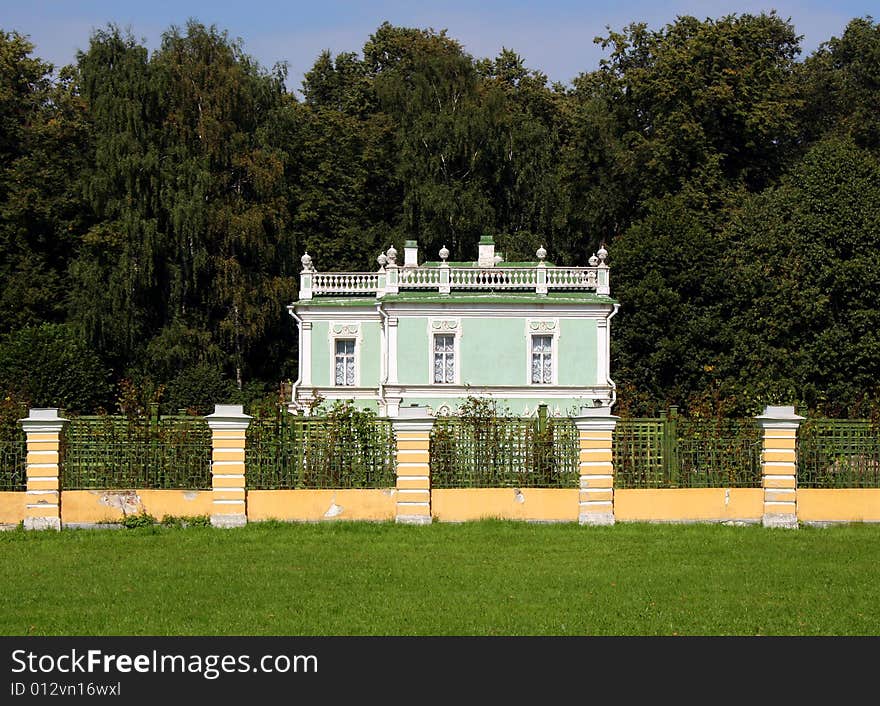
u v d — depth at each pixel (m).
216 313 82.94
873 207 71.31
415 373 62.72
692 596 24.86
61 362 70.19
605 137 91.81
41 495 33.50
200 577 26.89
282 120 84.19
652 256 76.12
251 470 34.41
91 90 80.00
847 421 35.53
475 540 31.69
